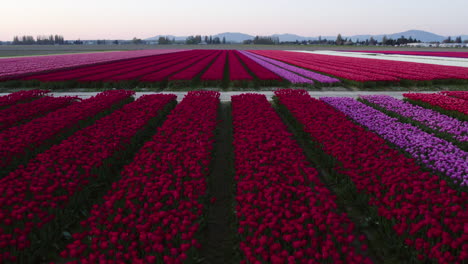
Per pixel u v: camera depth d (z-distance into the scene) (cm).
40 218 539
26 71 3100
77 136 959
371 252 548
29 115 1305
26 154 887
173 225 489
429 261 468
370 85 2397
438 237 479
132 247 444
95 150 842
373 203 619
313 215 522
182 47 12588
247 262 458
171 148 816
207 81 2434
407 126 1183
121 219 538
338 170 747
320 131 973
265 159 752
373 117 1318
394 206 575
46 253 540
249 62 4275
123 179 687
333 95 2133
